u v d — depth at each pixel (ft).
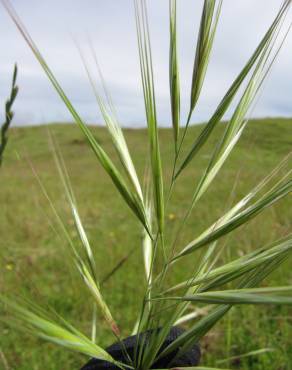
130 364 0.32
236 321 1.11
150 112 0.28
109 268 1.66
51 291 1.42
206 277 0.29
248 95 0.31
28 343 1.08
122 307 1.32
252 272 0.30
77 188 4.45
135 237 2.18
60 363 1.01
